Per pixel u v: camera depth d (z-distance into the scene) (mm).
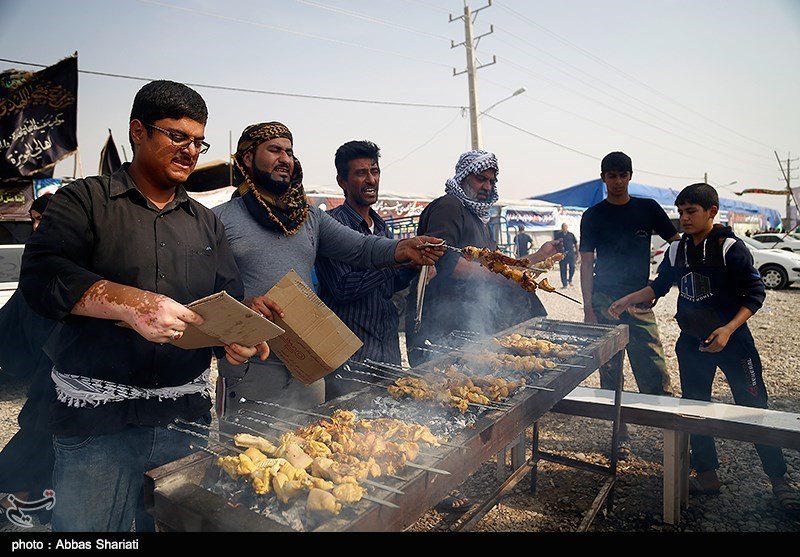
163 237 1777
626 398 3283
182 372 1825
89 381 1666
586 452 3875
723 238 3107
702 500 3186
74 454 1680
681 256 3293
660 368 3840
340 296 2801
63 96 6586
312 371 2125
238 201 2551
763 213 39281
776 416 2852
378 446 1584
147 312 1345
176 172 1781
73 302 1444
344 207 3230
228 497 1493
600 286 4105
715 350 3000
